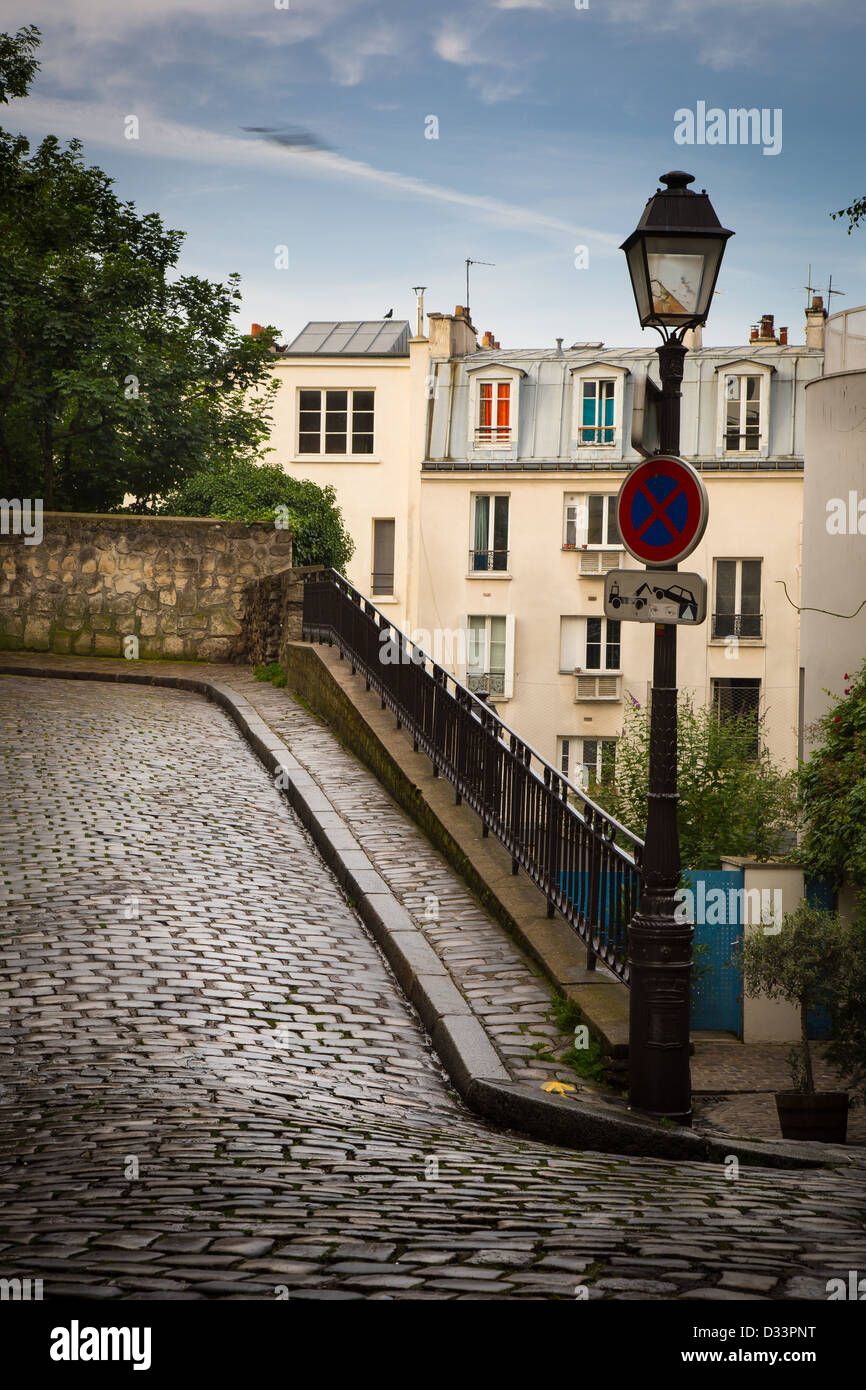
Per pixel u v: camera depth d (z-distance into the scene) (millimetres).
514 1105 7316
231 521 22266
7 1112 6238
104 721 17000
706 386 39000
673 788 7586
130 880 10781
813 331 41438
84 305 25438
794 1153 6984
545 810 10688
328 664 17750
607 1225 4602
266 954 9617
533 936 9992
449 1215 4680
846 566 15391
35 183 26438
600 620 39375
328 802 13773
